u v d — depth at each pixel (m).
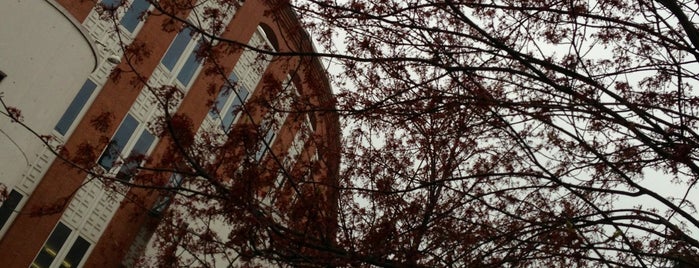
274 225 8.42
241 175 8.41
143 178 10.41
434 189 10.79
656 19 8.57
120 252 21.98
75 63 17.91
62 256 21.50
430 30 8.05
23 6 16.53
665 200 7.93
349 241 9.70
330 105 9.79
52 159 21.27
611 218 8.25
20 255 20.31
